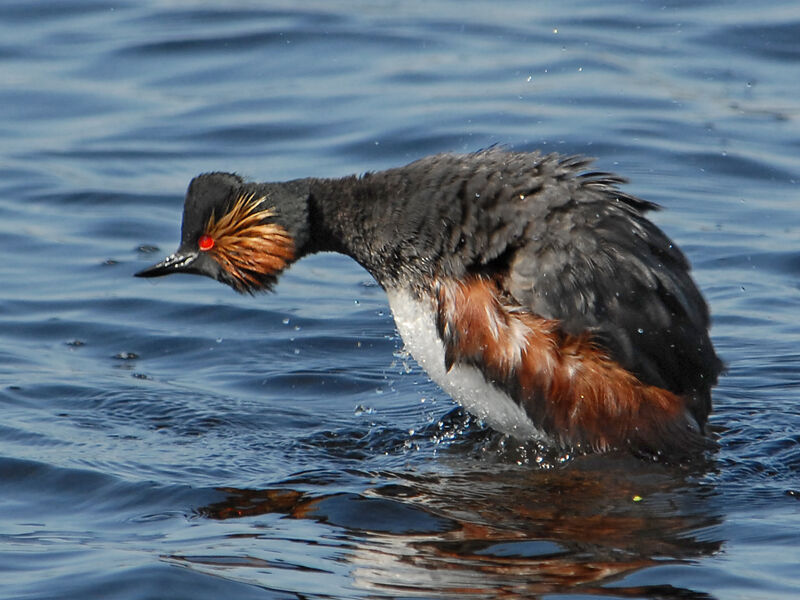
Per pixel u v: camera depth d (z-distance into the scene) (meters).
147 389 13.17
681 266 11.32
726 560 9.09
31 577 8.84
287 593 8.62
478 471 11.06
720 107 21.11
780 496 10.40
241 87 22.58
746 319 15.19
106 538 9.61
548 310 10.88
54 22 25.66
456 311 11.27
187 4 26.48
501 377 11.15
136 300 15.80
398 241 11.61
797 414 12.43
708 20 24.86
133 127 21.09
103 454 11.36
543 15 25.59
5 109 21.72
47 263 16.84
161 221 18.06
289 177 19.02
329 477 10.91
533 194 11.16
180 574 8.85
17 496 10.51
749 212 18.00
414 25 25.06
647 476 10.86
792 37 23.64
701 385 11.28
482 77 22.34
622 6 25.89
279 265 12.40
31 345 14.51
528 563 9.11
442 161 11.70
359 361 14.26
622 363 10.88
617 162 19.30
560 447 11.28
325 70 23.11
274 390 13.39
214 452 11.51
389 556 9.24
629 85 21.88
